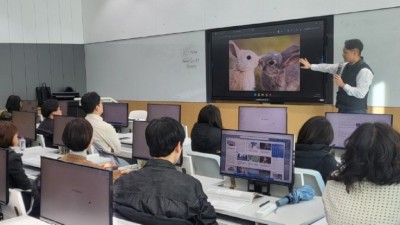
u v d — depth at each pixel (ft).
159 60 26.30
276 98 20.89
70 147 8.54
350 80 14.21
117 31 28.81
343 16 18.11
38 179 7.70
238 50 22.12
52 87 29.68
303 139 9.11
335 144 11.57
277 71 20.70
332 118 11.66
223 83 22.99
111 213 5.45
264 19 20.89
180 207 5.92
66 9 30.27
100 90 30.71
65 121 13.80
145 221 5.94
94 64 30.91
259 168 8.67
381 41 17.01
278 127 13.43
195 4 23.88
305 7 19.33
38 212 7.58
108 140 13.08
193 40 24.22
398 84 16.63
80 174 5.80
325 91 19.08
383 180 4.78
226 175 9.16
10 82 27.48
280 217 7.27
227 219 8.00
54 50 29.71
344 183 5.06
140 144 11.73
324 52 18.85
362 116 11.27
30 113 15.61
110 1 29.01
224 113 23.07
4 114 16.71
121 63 28.89
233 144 9.03
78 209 5.85
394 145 4.76
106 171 5.49
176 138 6.61
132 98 28.40
